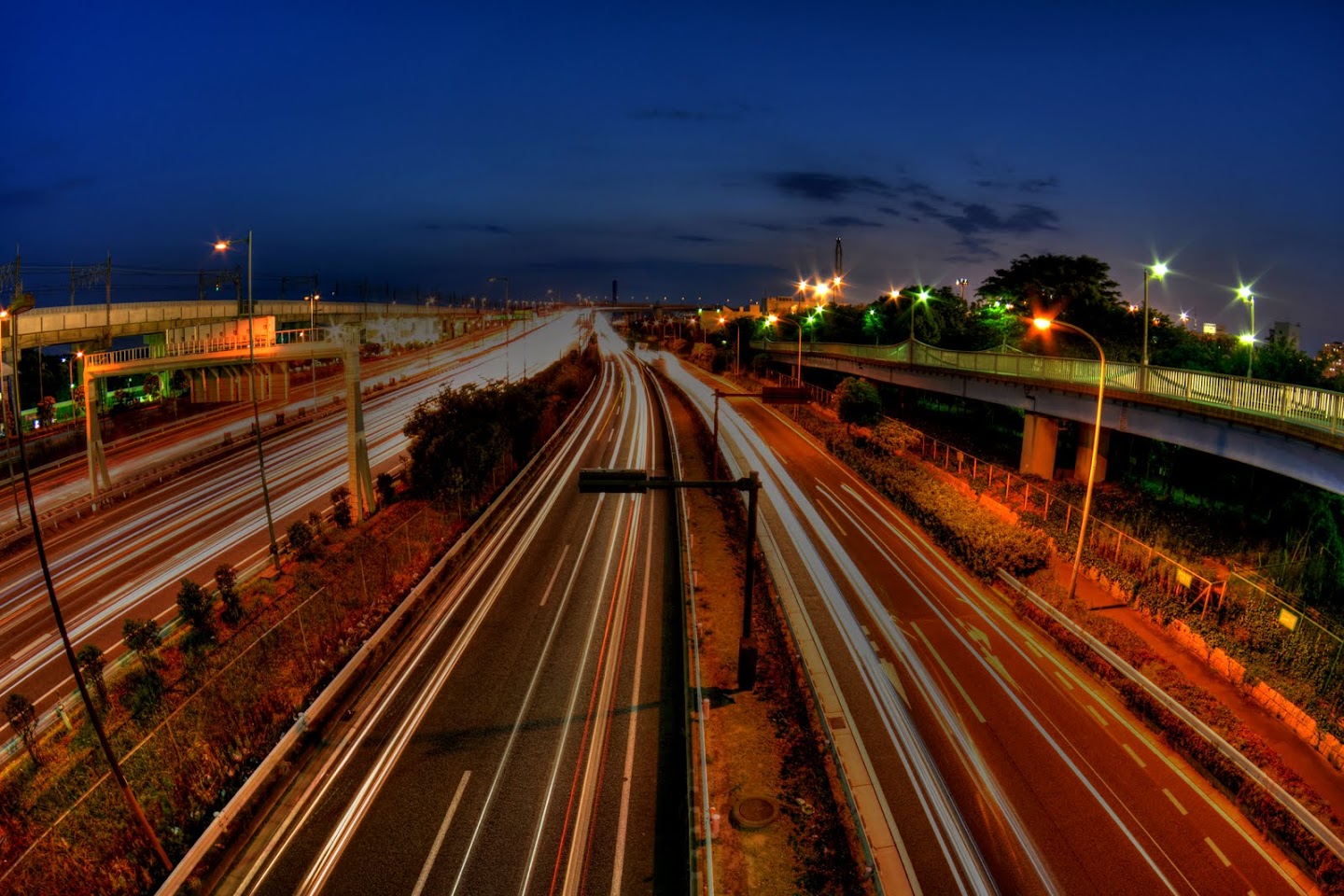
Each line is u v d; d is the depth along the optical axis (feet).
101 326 216.95
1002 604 91.71
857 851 52.49
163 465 158.20
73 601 95.30
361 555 103.04
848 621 86.89
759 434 202.18
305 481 147.95
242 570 103.09
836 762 60.44
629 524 124.57
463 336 475.31
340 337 124.98
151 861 50.67
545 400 195.42
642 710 69.26
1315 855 50.93
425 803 57.06
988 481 138.21
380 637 79.25
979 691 72.33
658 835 54.13
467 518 123.13
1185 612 80.64
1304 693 67.10
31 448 160.86
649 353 486.79
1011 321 208.03
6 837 53.06
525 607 91.30
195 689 69.46
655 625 86.33
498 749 63.57
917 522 121.49
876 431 164.86
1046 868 51.42
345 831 54.29
